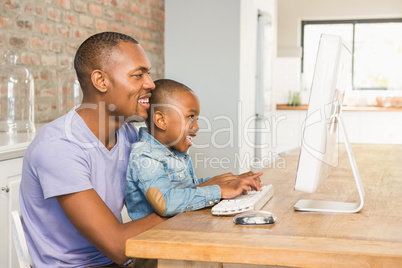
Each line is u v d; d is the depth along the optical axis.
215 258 0.99
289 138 6.25
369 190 1.59
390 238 1.03
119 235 1.19
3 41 2.78
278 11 6.94
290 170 1.98
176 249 1.00
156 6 4.46
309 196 1.49
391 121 5.96
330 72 1.17
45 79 3.12
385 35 6.80
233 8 3.66
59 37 3.24
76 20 3.41
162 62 4.61
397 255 0.92
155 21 4.46
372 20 6.81
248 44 3.97
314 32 7.01
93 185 1.31
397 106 6.38
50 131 1.28
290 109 6.22
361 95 6.87
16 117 2.54
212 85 3.73
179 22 3.76
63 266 1.34
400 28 6.76
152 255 1.02
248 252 0.97
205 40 3.73
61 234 1.32
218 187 1.34
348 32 6.91
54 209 1.30
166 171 1.42
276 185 1.67
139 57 1.34
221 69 3.71
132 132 1.57
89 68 1.33
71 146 1.26
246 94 3.93
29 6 2.97
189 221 1.18
